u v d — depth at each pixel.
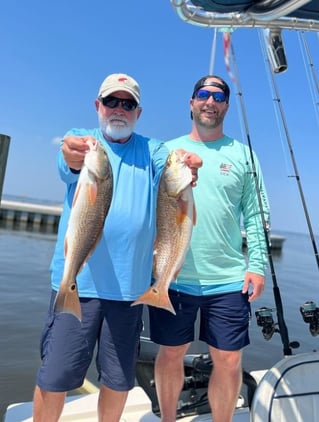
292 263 23.36
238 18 2.62
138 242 2.41
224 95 2.92
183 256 2.32
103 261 2.37
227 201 2.87
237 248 2.94
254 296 2.79
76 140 2.13
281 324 2.87
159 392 2.87
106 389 2.43
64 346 2.31
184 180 2.29
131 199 2.43
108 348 2.40
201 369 3.03
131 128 2.49
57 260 2.44
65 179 2.37
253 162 2.99
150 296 2.26
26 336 7.04
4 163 2.69
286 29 2.74
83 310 2.35
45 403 2.31
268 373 2.58
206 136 3.00
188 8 2.50
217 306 2.80
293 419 2.46
